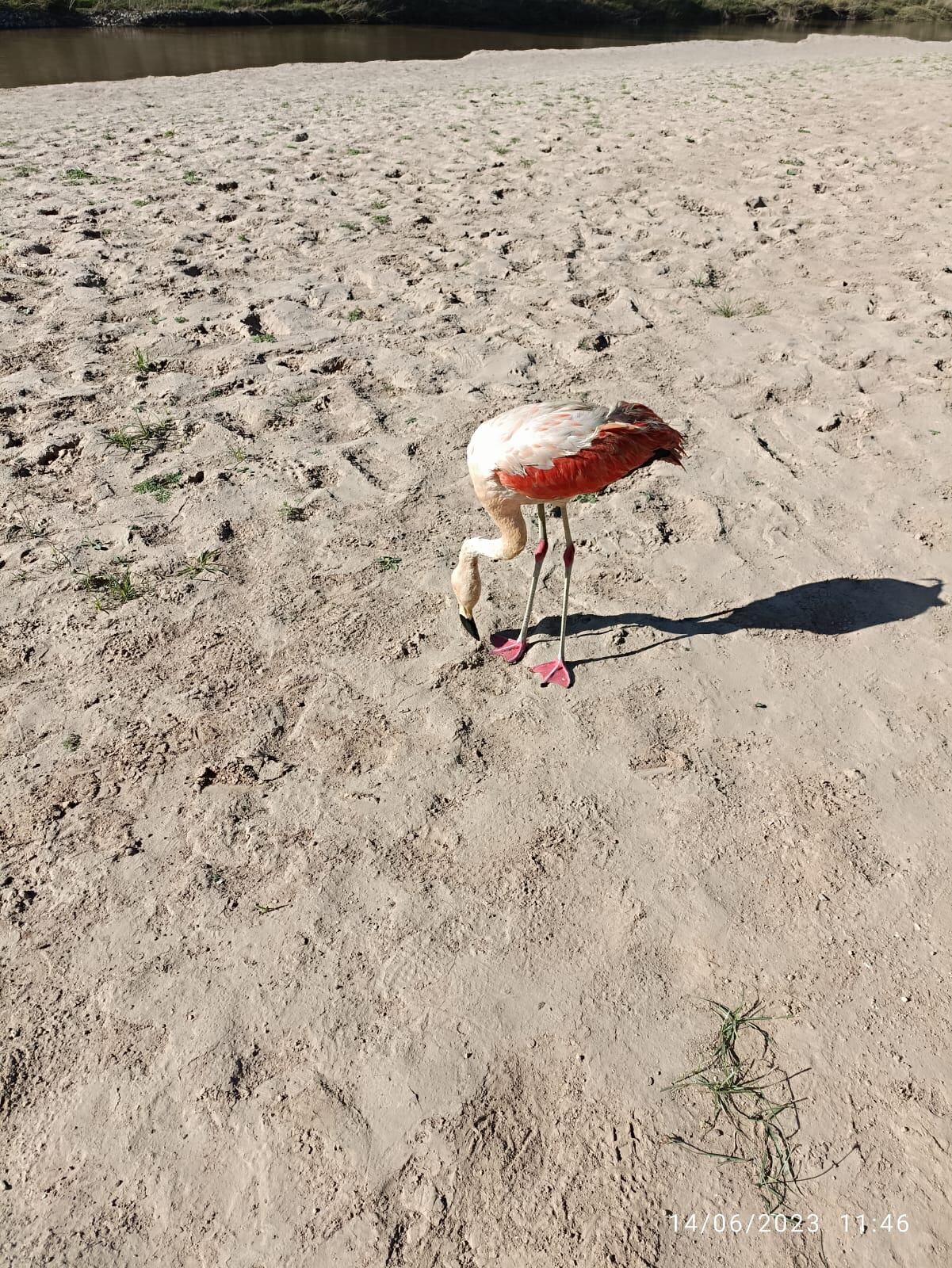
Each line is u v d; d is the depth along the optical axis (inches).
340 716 76.8
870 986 57.4
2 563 93.6
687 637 84.7
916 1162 49.4
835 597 89.2
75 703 77.9
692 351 133.6
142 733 75.0
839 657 82.4
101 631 85.3
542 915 61.4
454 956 59.1
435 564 94.0
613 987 57.3
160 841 66.5
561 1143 50.2
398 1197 48.1
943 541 96.1
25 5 502.6
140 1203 48.1
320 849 65.9
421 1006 56.5
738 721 76.2
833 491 104.0
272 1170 49.3
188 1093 52.4
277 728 75.7
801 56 429.1
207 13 537.0
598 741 74.5
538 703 78.1
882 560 93.8
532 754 73.4
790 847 65.9
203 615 87.4
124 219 183.6
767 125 255.9
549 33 574.9
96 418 118.2
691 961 58.7
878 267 159.2
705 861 64.9
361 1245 46.5
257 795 69.9
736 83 331.0
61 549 95.5
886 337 135.2
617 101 297.6
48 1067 53.6
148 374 128.5
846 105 281.4
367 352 134.7
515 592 91.3
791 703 77.9
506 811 68.6
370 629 85.8
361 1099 52.1
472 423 117.6
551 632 86.0
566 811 68.6
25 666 81.7
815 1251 46.4
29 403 120.6
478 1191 48.3
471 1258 46.1
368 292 154.2
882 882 63.5
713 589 90.7
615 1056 53.9
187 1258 46.2
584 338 136.3
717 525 99.2
